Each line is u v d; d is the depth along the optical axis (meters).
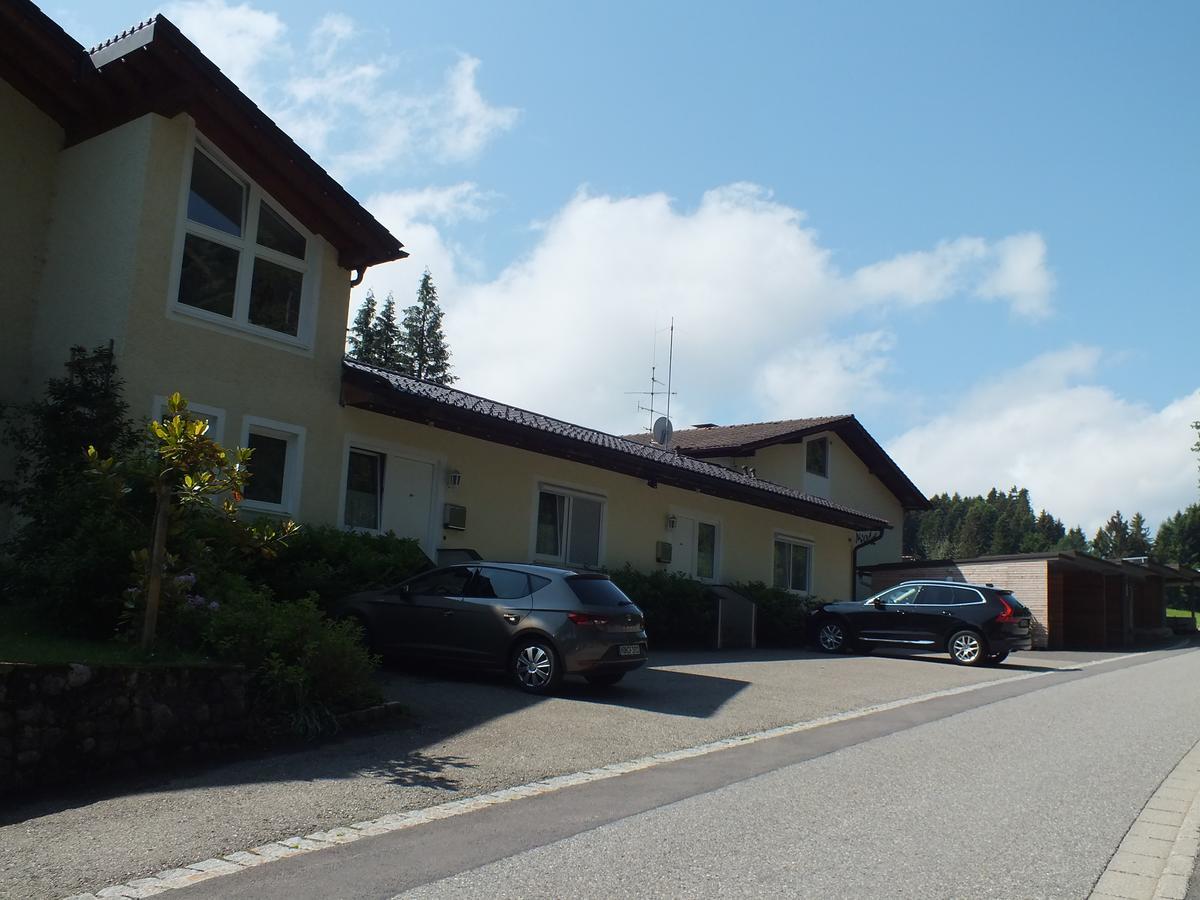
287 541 13.16
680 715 11.33
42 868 5.58
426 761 8.42
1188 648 34.22
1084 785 8.38
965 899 5.38
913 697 14.15
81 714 7.53
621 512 21.22
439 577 13.11
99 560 9.52
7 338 13.40
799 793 7.69
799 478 35.06
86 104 13.67
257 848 6.00
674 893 5.31
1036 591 29.94
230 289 14.05
